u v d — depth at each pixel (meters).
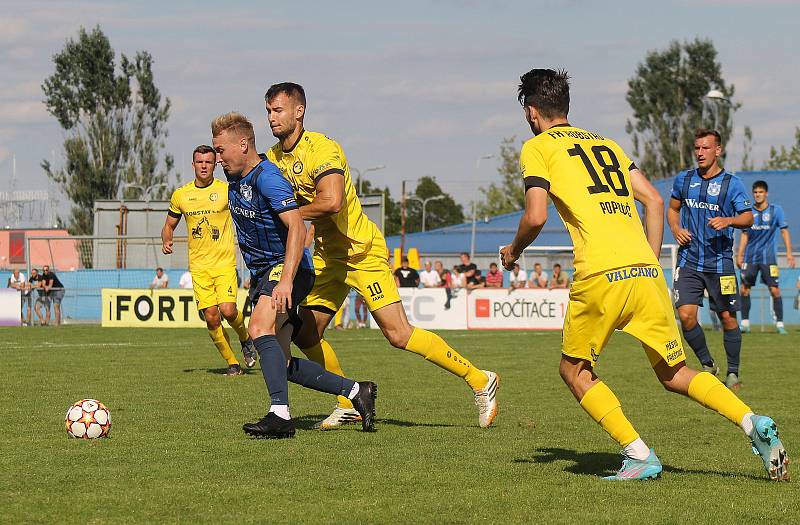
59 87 70.06
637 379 13.66
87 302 33.44
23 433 8.58
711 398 6.49
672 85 81.94
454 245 53.62
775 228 23.77
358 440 8.15
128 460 7.12
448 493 6.04
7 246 53.97
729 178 12.30
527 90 6.84
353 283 8.94
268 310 8.34
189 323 29.02
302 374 8.73
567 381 6.68
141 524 5.25
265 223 8.34
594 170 6.55
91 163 70.19
